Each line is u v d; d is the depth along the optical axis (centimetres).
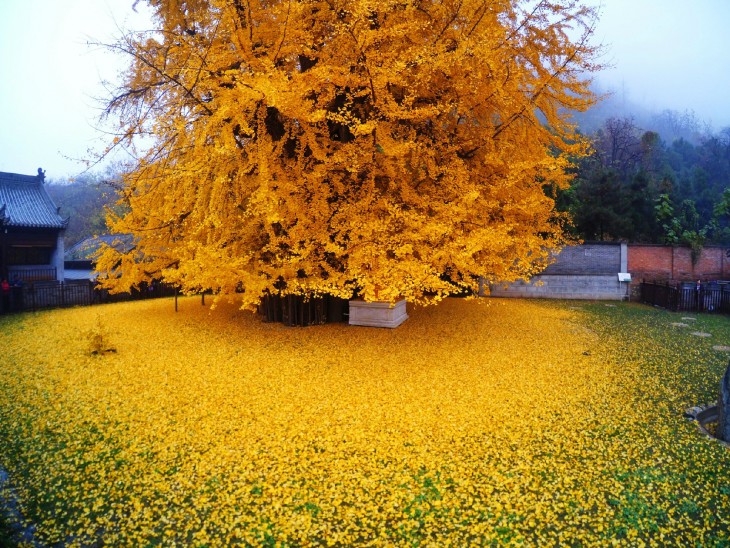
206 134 707
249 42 700
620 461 429
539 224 969
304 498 367
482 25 725
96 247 2434
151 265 1073
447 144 830
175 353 822
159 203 888
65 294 1532
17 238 1994
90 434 492
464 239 733
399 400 581
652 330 1088
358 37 631
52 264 2097
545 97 794
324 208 763
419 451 445
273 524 336
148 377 685
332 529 332
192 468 418
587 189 2288
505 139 830
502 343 898
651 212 2283
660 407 568
